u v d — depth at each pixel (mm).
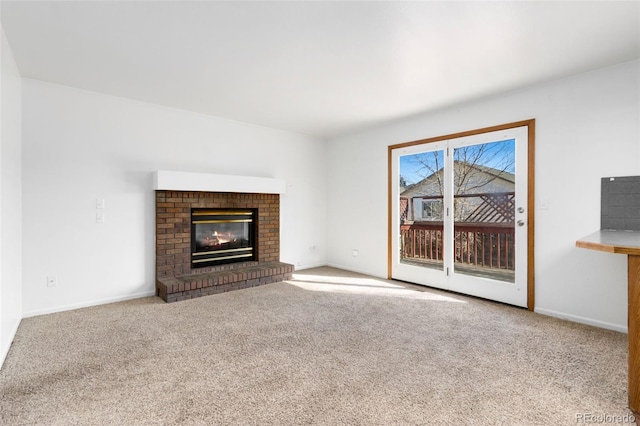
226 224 4441
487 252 3586
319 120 4406
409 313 3117
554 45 2334
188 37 2258
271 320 2914
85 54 2514
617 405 1667
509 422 1534
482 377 1942
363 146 4984
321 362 2127
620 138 2648
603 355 2229
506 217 3404
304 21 2049
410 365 2090
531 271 3174
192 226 4059
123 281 3547
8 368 2029
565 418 1563
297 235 5238
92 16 1998
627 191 2619
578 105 2861
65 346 2348
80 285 3262
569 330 2682
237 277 3979
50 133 3088
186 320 2900
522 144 3227
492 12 1927
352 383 1874
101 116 3387
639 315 1599
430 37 2234
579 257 2875
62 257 3156
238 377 1937
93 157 3340
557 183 2996
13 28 2141
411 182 4344
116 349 2305
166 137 3846
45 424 1515
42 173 3045
